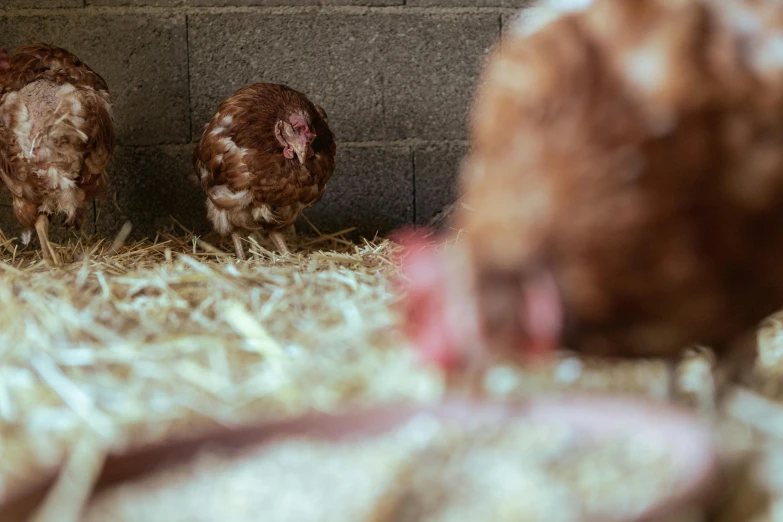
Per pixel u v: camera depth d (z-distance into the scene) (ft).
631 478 1.90
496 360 2.14
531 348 2.04
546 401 2.21
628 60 1.93
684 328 2.10
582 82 1.94
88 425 2.39
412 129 7.36
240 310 3.27
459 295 2.04
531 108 1.98
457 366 2.08
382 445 2.20
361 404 2.41
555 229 1.92
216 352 2.91
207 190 6.40
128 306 3.57
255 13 7.11
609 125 1.90
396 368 2.68
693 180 1.89
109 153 5.92
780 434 2.15
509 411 2.21
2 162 5.65
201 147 6.37
